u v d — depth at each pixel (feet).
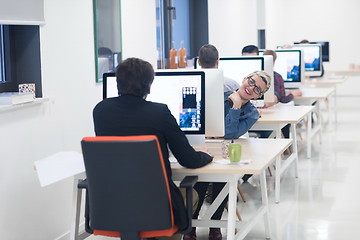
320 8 40.63
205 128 11.30
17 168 11.26
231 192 9.80
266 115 16.85
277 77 19.99
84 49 13.82
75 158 10.33
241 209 15.55
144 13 17.66
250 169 9.53
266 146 11.63
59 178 9.57
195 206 11.07
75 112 13.37
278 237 13.25
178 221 9.20
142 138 8.63
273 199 16.53
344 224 14.14
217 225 11.66
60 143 12.73
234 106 12.18
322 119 30.71
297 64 22.72
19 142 11.30
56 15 12.62
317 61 28.35
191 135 10.88
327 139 26.18
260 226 14.08
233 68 16.37
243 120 12.44
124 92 9.53
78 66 13.53
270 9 37.70
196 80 10.80
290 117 16.34
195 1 26.35
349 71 33.78
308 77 29.96
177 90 10.86
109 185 8.92
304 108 18.42
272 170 19.90
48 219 12.35
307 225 14.12
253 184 18.35
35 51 12.14
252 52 20.58
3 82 11.89
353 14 40.29
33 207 11.80
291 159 18.04
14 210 11.21
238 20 30.07
